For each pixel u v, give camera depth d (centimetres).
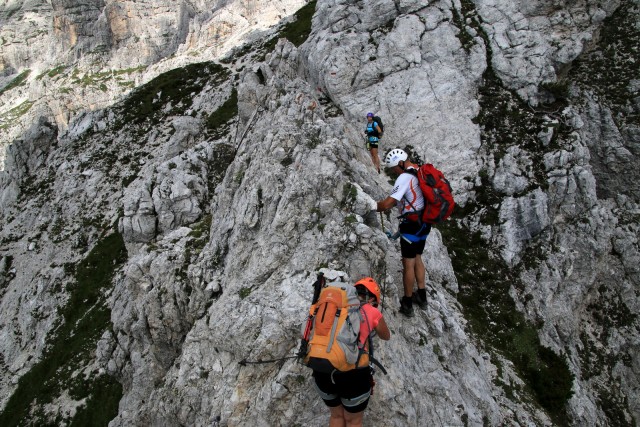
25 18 15962
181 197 2050
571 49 2142
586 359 1603
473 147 1841
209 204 2098
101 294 2392
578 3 2255
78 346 2100
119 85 12775
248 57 3878
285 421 823
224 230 1216
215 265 1202
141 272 1344
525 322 1471
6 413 1998
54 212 3075
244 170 1366
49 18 15925
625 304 1727
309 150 1146
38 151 3656
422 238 877
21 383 2106
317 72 2217
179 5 13800
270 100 1623
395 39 2097
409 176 850
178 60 12131
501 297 1510
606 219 1764
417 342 939
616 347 1652
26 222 3184
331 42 2198
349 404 650
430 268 1380
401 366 862
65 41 14200
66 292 2531
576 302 1647
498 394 1139
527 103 1948
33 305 2531
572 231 1719
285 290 931
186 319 1216
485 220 1684
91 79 13012
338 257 942
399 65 2058
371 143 1650
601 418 1445
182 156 2247
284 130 1213
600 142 2108
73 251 2761
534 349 1412
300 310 876
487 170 1777
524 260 1634
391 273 1014
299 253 981
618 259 1761
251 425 851
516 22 2092
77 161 3403
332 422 699
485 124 1902
